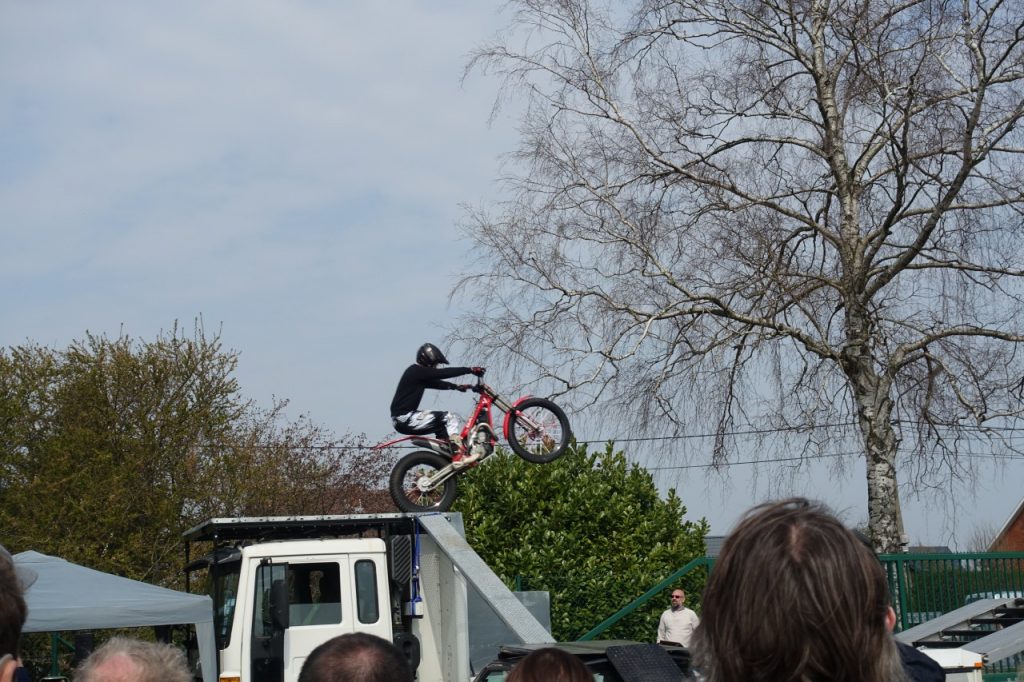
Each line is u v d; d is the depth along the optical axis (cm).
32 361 2534
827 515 209
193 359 2567
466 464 1194
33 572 311
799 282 1709
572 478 1850
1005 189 1547
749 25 1719
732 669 200
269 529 1162
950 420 1617
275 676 1059
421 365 1211
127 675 315
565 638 1644
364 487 2845
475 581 1030
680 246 1683
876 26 1542
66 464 2377
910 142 1550
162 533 2433
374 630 1094
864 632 195
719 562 210
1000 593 1495
